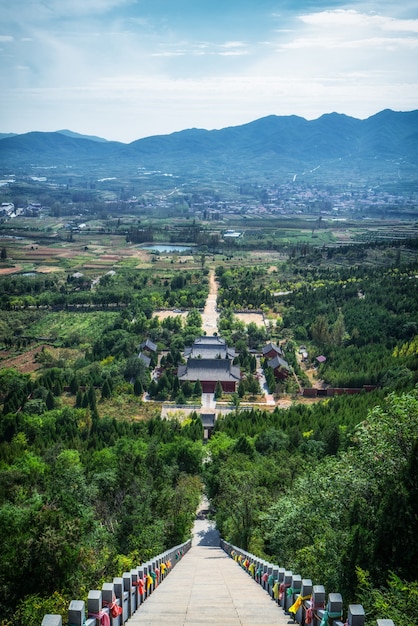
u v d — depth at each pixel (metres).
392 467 46.81
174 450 105.19
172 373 175.38
